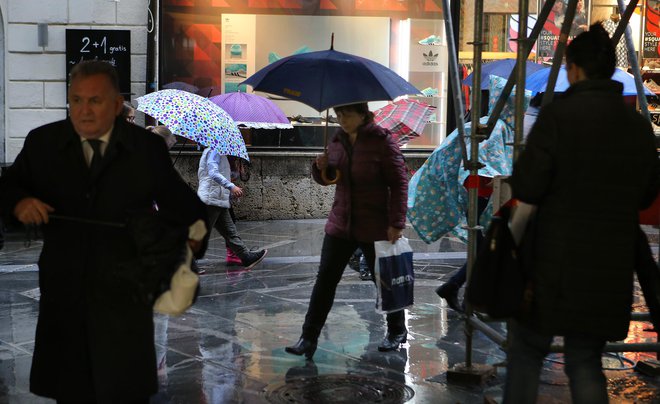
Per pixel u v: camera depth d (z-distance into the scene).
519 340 6.72
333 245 10.30
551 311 6.22
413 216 12.59
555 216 6.27
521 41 8.33
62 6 22.77
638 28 24.62
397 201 9.99
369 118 10.16
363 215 10.11
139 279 5.74
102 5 22.91
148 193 6.12
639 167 6.32
